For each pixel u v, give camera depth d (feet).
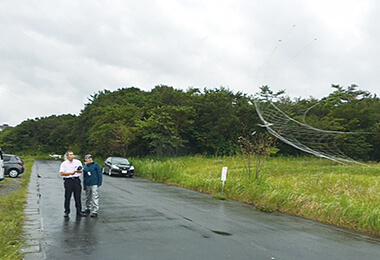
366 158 59.06
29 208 26.86
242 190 38.96
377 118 57.98
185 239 19.03
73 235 18.89
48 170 80.43
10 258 14.19
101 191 40.19
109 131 95.09
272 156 83.56
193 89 115.44
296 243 19.79
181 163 72.74
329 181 42.88
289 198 32.32
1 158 42.14
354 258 17.44
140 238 18.78
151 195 38.68
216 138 100.12
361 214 26.13
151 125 91.35
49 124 234.58
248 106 105.70
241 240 19.54
